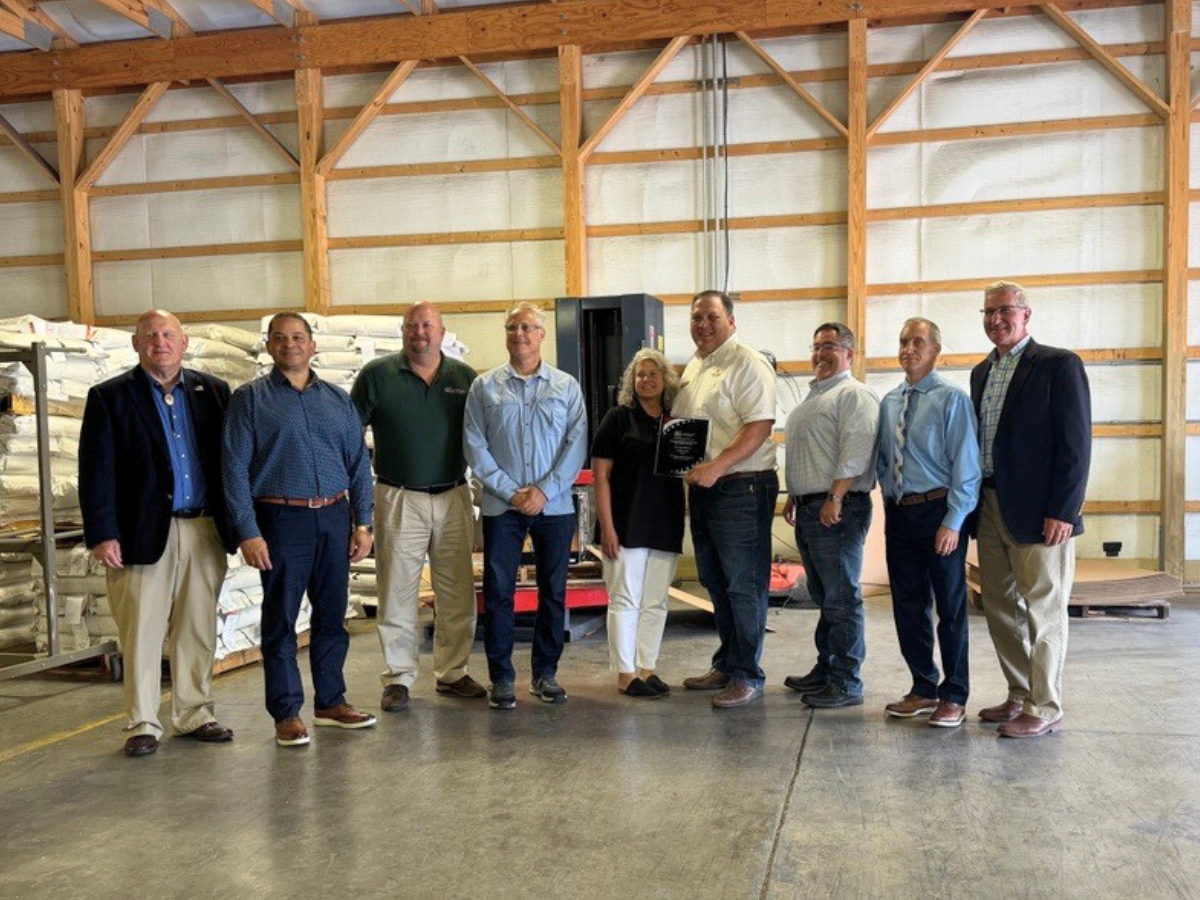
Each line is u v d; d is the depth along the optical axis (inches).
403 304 293.9
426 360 151.3
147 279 305.7
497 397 149.7
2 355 166.6
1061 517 126.4
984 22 265.6
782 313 280.1
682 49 279.3
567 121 277.6
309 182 289.6
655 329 254.4
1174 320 256.2
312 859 100.2
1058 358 128.1
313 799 116.5
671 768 124.6
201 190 301.1
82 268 302.2
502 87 286.7
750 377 147.3
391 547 152.1
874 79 271.7
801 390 280.1
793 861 97.3
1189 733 135.3
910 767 123.0
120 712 157.8
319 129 292.0
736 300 280.7
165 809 114.4
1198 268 258.8
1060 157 264.7
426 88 289.6
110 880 96.5
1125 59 260.8
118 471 132.4
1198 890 90.0
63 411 193.8
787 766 124.3
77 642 179.3
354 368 246.4
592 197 285.6
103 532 130.3
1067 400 126.3
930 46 268.5
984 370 137.5
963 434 131.0
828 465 145.5
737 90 277.9
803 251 277.9
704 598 259.4
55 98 298.0
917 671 143.2
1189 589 255.1
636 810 111.2
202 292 303.4
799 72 274.4
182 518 136.6
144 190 302.7
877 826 105.3
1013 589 137.8
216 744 138.1
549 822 108.3
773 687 164.6
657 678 162.6
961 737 134.4
